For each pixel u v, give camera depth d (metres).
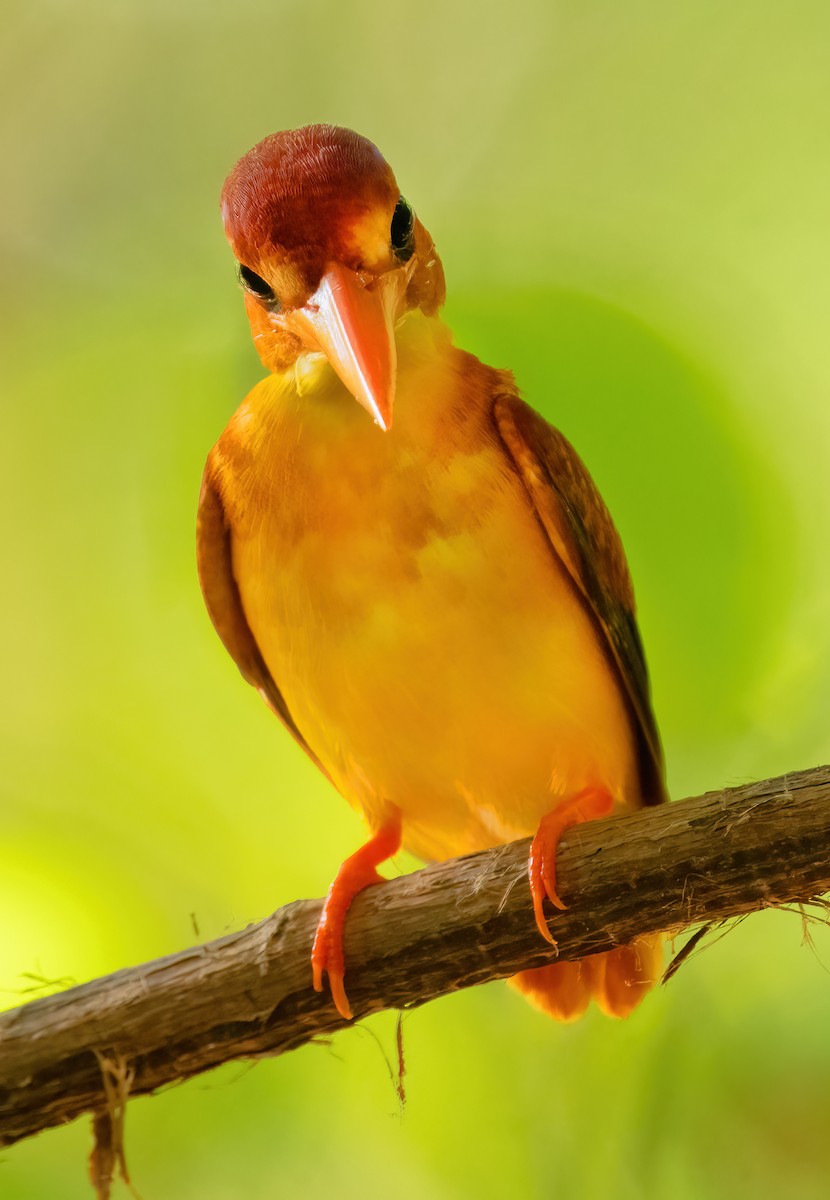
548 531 1.90
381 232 1.89
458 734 1.91
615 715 1.91
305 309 1.90
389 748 1.91
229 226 1.90
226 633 1.92
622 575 1.91
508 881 1.89
